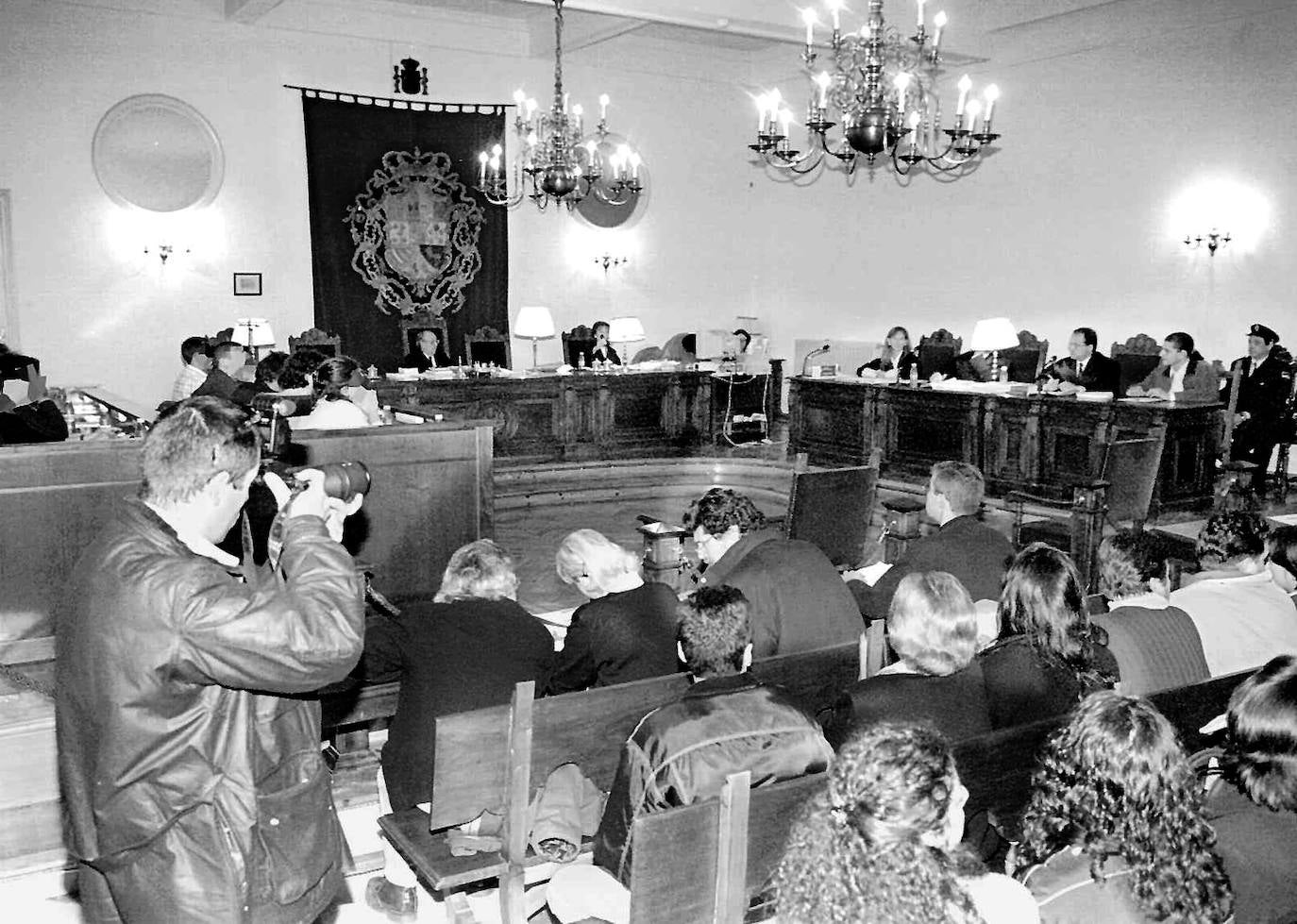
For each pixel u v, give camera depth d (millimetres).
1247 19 8828
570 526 7402
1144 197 9688
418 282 11219
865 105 5051
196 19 9844
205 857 1492
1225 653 2977
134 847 1486
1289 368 8352
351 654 1490
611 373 10023
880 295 12297
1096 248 10109
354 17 10570
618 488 8844
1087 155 10094
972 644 2301
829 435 9758
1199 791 1736
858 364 12516
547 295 12172
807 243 13109
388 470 4141
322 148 10531
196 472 1529
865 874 1360
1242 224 9000
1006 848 2170
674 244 12953
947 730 2225
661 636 2721
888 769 1382
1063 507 6809
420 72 10977
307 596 1475
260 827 1538
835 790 1425
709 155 13062
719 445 10719
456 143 11258
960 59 10367
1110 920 1570
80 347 9648
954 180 11312
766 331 13695
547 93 11820
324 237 10648
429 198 11188
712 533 3686
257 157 10289
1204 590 3088
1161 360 9086
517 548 6688
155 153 9781
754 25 8625
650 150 12625
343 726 3230
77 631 1487
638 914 1801
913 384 9094
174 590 1445
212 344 8344
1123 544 3328
